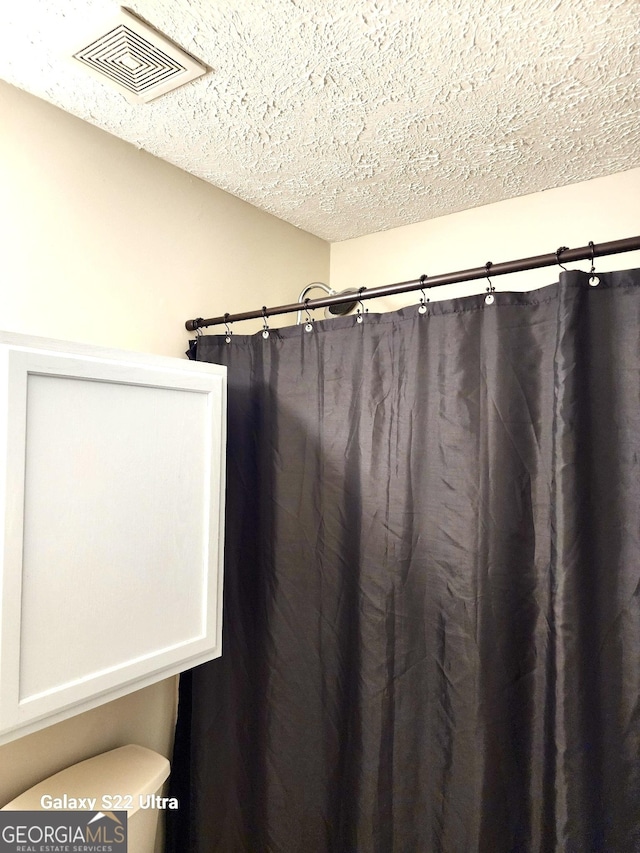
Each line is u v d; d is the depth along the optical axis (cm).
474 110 128
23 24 102
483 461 118
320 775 139
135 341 151
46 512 96
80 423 102
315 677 140
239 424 155
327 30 102
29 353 93
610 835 101
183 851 157
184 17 99
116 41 105
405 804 125
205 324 160
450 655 120
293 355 147
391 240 209
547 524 112
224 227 178
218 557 130
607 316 106
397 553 129
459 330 122
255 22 100
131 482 111
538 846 110
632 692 101
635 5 95
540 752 111
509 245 181
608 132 138
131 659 111
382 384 133
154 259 156
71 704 99
